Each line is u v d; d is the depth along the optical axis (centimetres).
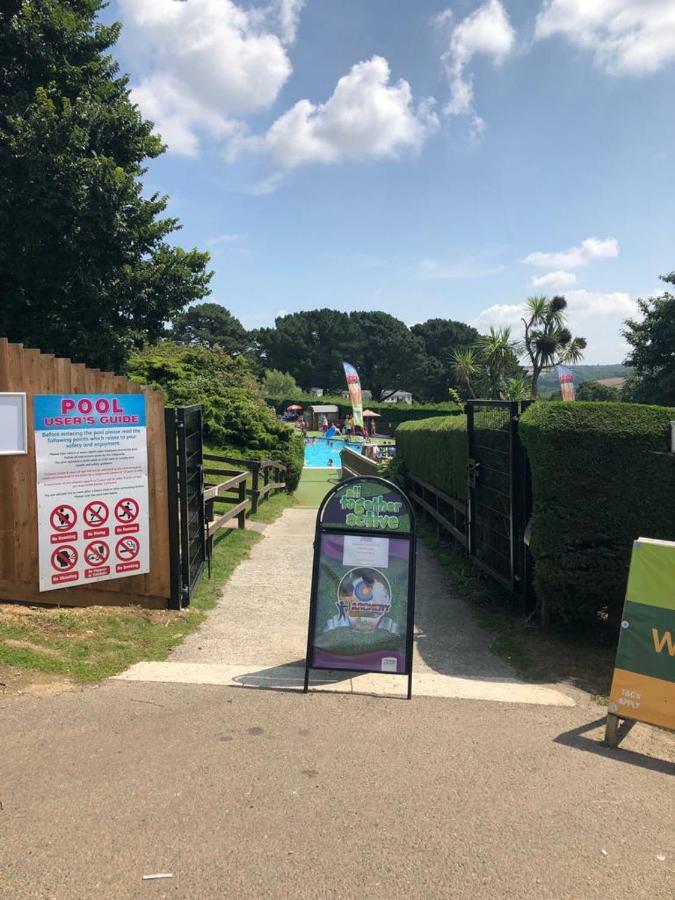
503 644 589
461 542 893
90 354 1366
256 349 10088
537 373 4259
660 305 3516
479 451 796
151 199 1424
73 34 1342
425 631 633
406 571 473
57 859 255
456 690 477
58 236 1221
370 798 312
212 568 844
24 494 547
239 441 2064
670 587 392
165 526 631
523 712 438
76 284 1302
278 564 909
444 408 6638
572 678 513
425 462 1214
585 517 558
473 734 396
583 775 348
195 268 1489
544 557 573
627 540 559
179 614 625
